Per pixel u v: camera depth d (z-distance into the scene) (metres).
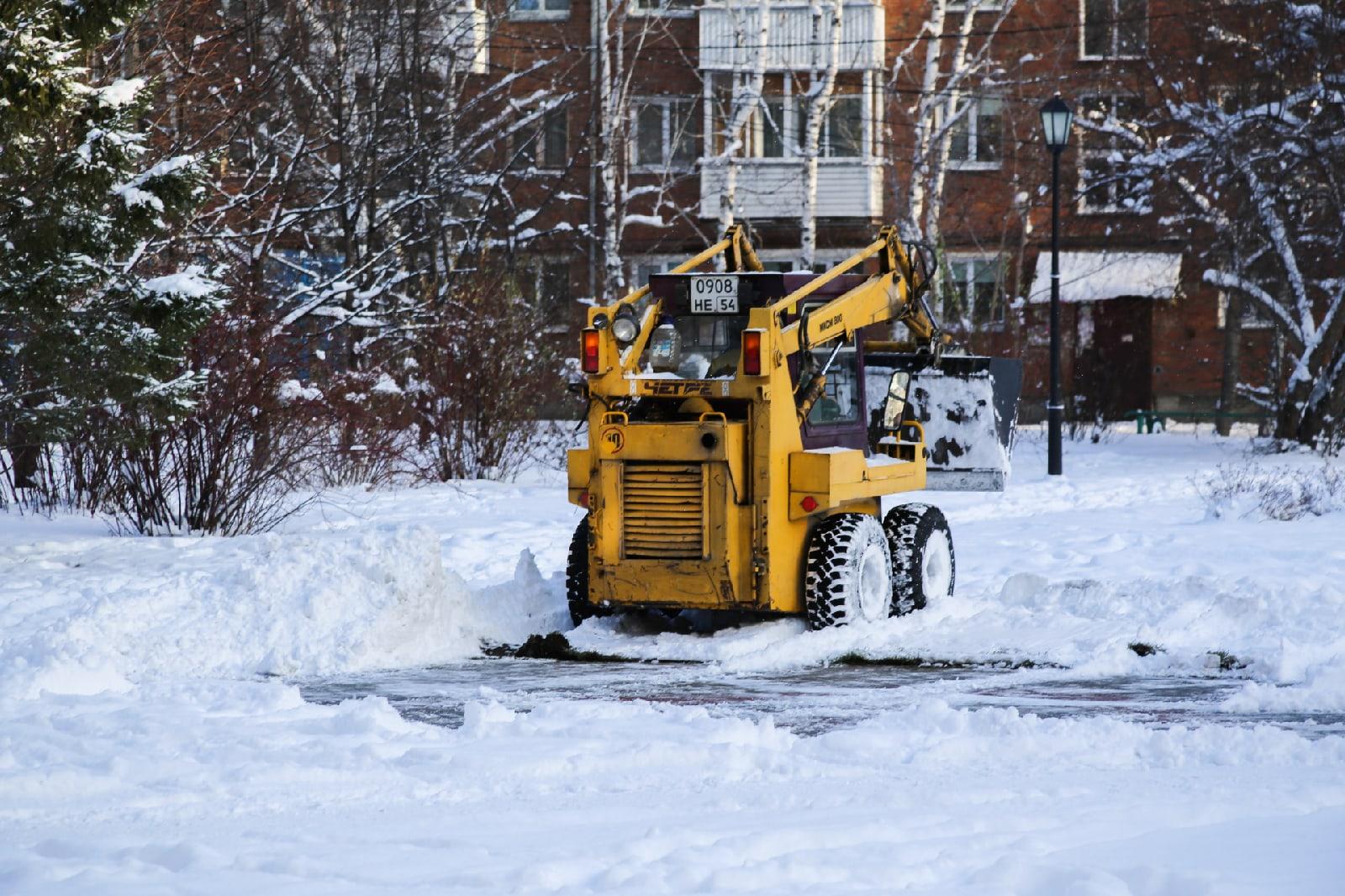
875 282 27.03
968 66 80.25
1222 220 72.81
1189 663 22.25
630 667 23.19
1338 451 64.31
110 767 14.70
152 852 11.52
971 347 73.69
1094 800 13.27
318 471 47.28
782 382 24.09
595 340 24.38
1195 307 92.19
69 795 13.85
